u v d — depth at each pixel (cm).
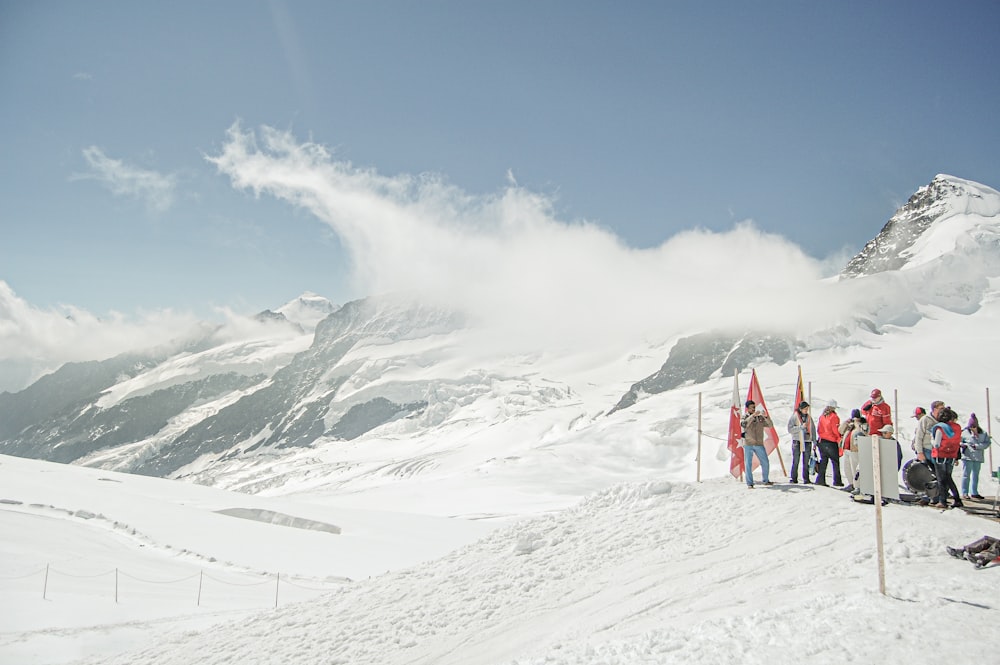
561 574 1543
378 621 1528
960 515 1427
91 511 5434
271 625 1714
